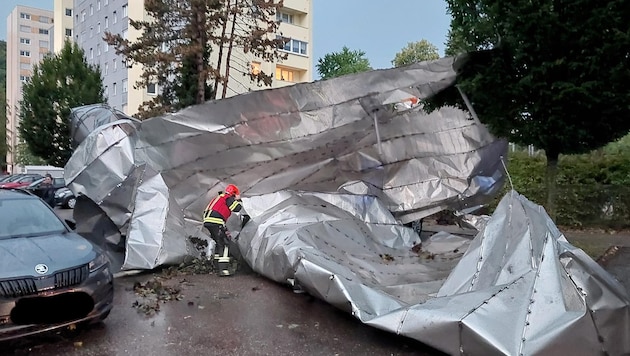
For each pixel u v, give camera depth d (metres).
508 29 7.20
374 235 9.65
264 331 5.54
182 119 9.52
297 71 37.91
